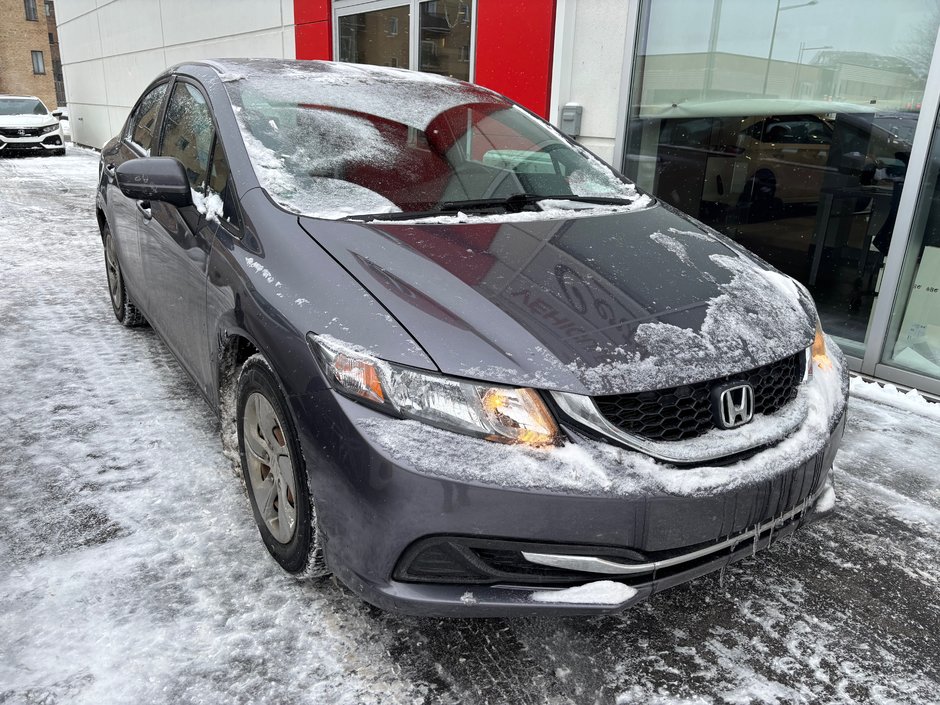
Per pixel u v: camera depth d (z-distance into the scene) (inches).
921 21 140.8
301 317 70.2
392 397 62.9
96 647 70.9
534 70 213.5
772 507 68.8
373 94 110.3
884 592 85.2
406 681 68.9
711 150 187.9
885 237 151.9
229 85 103.9
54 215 322.0
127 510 94.1
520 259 77.7
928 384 144.6
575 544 62.0
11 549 85.5
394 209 89.1
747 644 76.0
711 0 179.8
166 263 110.0
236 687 66.9
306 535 72.3
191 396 130.4
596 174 113.1
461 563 62.8
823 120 161.5
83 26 606.9
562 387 62.4
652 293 74.4
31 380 135.7
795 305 82.0
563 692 68.6
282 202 85.4
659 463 63.7
